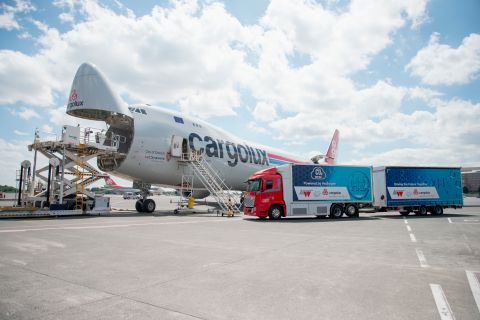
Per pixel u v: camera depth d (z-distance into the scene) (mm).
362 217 23406
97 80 20531
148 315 4023
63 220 17016
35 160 20625
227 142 29531
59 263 6887
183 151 25750
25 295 4750
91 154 20828
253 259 7559
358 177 23125
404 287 5363
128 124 23312
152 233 12266
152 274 6070
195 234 12211
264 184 20625
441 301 4672
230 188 31469
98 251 8328
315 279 5832
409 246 9719
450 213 28422
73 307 4266
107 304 4406
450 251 8852
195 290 5102
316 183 21781
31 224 14719
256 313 4152
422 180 25094
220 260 7406
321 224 17375
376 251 8805
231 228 14711
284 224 17234
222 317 4004
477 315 4137
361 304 4527
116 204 42125
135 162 22656
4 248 8617
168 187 27000
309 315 4098
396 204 24125
